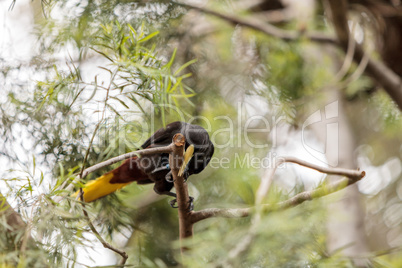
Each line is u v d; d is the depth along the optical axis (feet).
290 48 40.16
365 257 22.41
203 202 37.81
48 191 20.67
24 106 29.27
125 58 21.62
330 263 21.39
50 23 37.29
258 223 20.45
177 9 39.06
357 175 21.61
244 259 20.51
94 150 27.84
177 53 40.37
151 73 21.21
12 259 19.57
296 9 38.93
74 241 19.99
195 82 40.91
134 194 38.17
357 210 32.14
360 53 34.83
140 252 32.07
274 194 22.62
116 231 30.76
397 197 54.70
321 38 36.17
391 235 53.93
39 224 19.30
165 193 28.53
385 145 54.19
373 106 43.50
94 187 29.09
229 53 42.32
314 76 40.86
